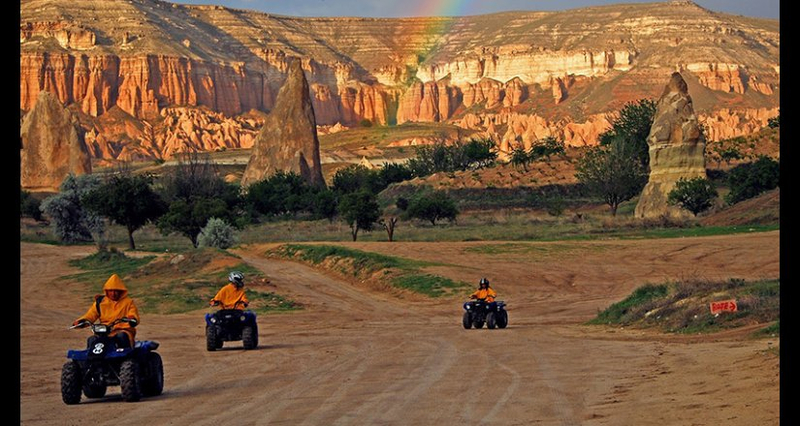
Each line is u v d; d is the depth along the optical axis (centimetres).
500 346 2683
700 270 5850
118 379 1741
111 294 1756
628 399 1571
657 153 11212
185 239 10625
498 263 6278
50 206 10331
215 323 2759
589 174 12512
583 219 11425
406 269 5719
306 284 5625
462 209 13988
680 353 2205
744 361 1870
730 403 1430
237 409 1600
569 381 1853
